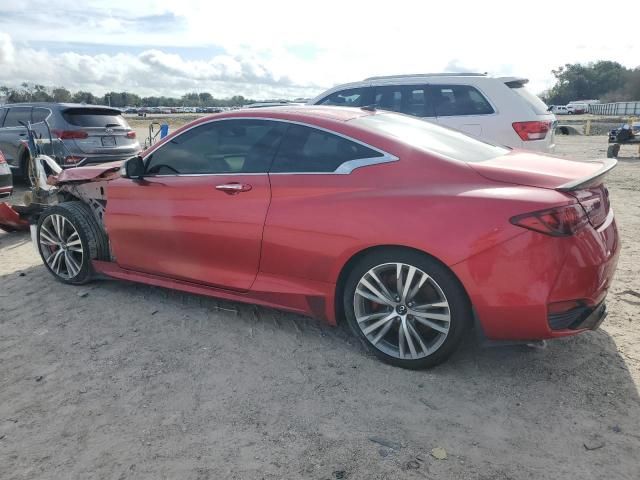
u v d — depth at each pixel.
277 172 3.55
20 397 3.04
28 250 6.05
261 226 3.50
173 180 3.98
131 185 4.18
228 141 3.81
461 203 2.90
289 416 2.79
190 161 3.97
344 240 3.18
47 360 3.46
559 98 120.44
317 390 3.03
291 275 3.48
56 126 9.55
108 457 2.51
